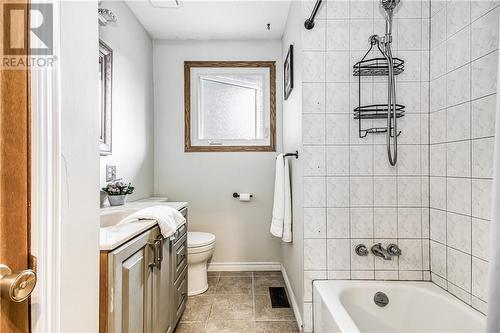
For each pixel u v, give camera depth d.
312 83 1.77
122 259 1.03
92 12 0.80
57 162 0.59
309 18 1.73
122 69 2.18
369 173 1.77
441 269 1.63
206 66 2.90
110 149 1.95
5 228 0.49
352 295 1.65
